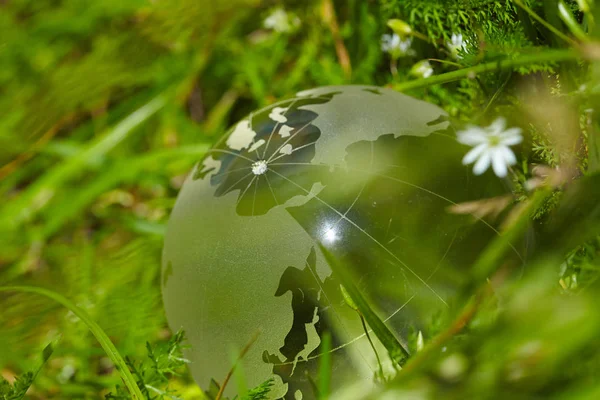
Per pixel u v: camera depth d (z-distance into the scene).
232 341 0.31
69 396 0.36
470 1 0.34
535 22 0.33
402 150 0.32
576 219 0.30
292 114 0.32
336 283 0.31
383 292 0.31
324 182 0.31
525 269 0.31
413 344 0.31
